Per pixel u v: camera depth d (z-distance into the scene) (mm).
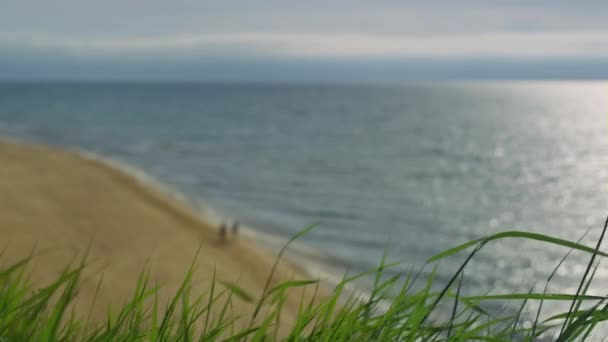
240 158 63094
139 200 27281
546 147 88000
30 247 14523
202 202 35219
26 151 40031
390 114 155375
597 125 133000
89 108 150000
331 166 60281
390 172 57844
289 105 197250
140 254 15930
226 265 17422
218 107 177000
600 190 50219
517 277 21078
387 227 33281
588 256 25281
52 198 23250
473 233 32844
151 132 88750
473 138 98062
